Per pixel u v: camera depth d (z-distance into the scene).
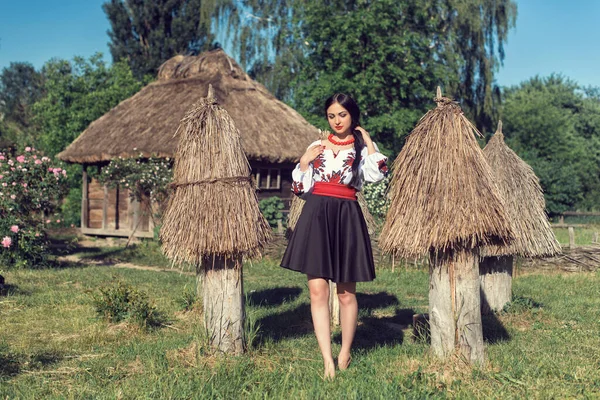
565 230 24.62
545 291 9.85
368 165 4.68
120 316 7.24
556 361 5.20
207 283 5.36
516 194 7.25
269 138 19.22
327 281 4.70
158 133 18.61
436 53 31.77
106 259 15.08
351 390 4.05
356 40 24.66
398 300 9.24
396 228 4.86
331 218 4.62
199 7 37.28
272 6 34.72
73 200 26.31
